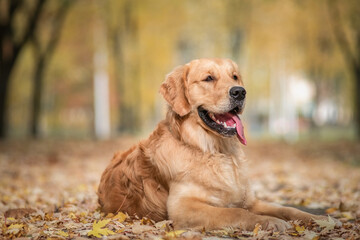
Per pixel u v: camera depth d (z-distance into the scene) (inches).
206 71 181.5
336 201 258.7
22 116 2069.4
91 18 1004.6
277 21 1066.1
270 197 278.1
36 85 951.6
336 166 472.4
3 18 748.0
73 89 1854.1
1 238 157.8
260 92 1759.4
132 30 1099.9
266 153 660.7
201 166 169.6
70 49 1131.9
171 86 183.9
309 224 165.9
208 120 178.4
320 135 1257.4
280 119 1685.5
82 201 251.4
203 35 1201.4
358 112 905.5
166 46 1209.4
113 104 1610.5
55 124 2103.8
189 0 1085.8
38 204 244.1
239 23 1052.5
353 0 820.0
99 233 157.6
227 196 171.9
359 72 890.1
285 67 1349.7
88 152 640.4
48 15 893.2
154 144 179.5
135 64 1170.0
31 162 491.8
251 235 150.7
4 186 319.6
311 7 951.6
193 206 161.8
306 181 362.9
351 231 158.4
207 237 149.6
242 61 1100.5
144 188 177.3
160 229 161.3
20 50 768.3
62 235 155.5
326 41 1062.4
